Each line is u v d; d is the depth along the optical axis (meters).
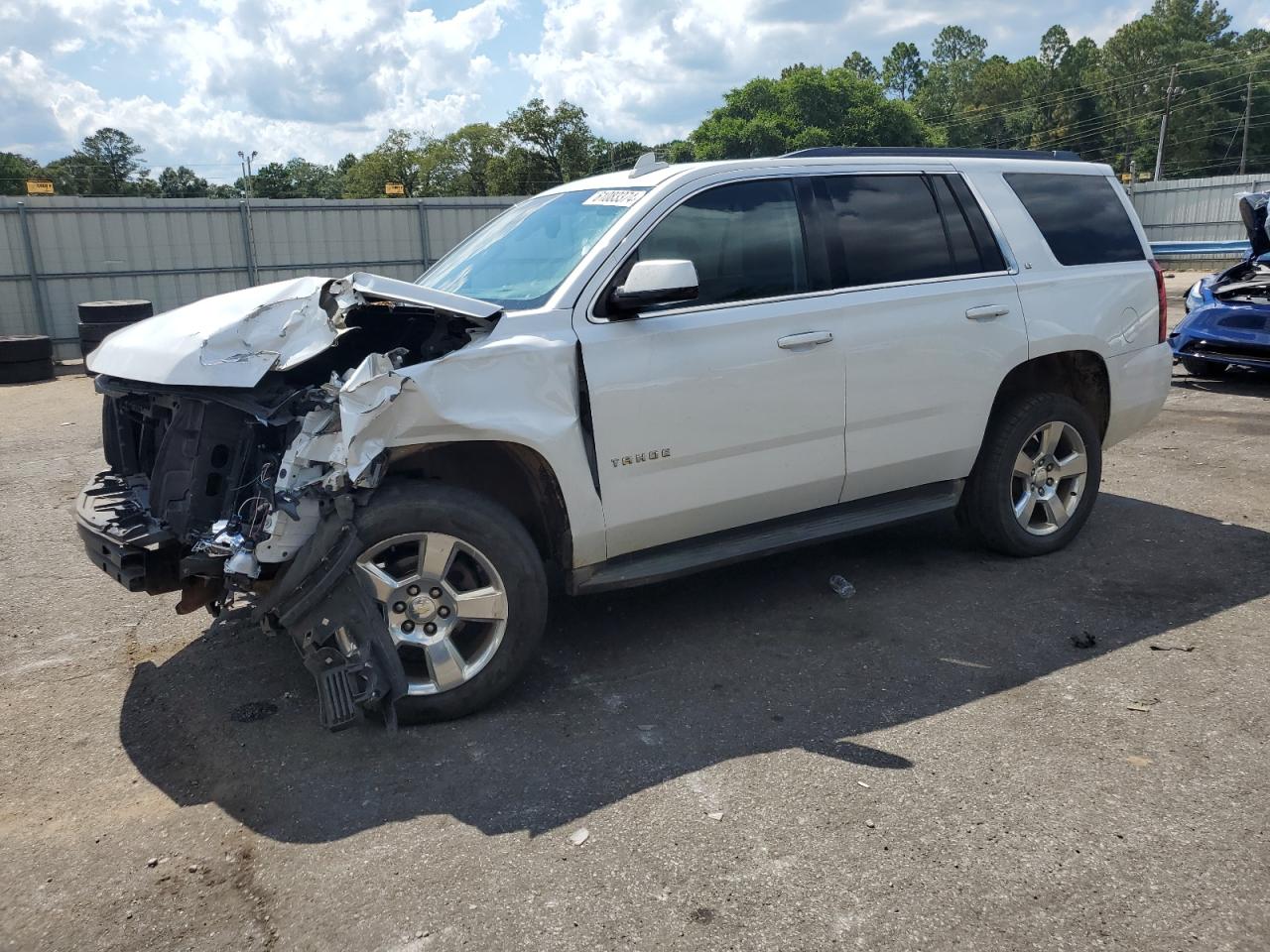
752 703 3.74
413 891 2.71
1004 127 109.69
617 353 3.79
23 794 3.29
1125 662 3.96
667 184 4.09
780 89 66.00
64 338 20.70
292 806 3.15
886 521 4.61
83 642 4.57
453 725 3.63
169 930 2.60
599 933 2.52
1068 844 2.81
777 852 2.82
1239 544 5.32
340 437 3.31
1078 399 5.43
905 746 3.38
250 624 4.66
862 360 4.36
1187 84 95.31
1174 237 42.34
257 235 22.30
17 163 92.38
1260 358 9.43
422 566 3.51
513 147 73.56
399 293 3.58
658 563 4.05
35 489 7.66
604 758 3.37
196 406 3.49
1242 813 2.93
